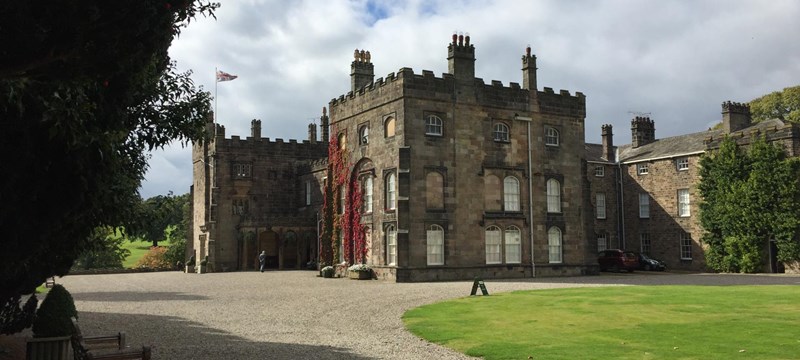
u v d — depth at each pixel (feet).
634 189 194.59
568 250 148.77
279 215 200.03
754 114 238.68
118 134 32.50
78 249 46.42
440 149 134.82
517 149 144.87
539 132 148.46
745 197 155.43
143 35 28.68
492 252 139.23
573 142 153.38
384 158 137.08
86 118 31.32
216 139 197.77
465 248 135.33
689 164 178.19
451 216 134.41
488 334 53.62
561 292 90.48
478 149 139.54
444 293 96.37
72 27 25.98
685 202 179.52
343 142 154.10
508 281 126.00
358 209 145.89
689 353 43.24
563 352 44.52
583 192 153.38
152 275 171.63
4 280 40.06
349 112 151.23
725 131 171.01
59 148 32.91
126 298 93.76
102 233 56.18
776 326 54.19
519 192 144.25
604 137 201.87
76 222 41.11
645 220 190.39
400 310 74.28
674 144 189.47
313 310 75.31
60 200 35.37
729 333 50.96
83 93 30.48
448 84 137.28
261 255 181.16
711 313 63.26
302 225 194.70
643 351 44.34
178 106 46.91
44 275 47.16
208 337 54.49
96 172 35.91
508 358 43.19
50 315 43.37
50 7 25.18
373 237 139.95
